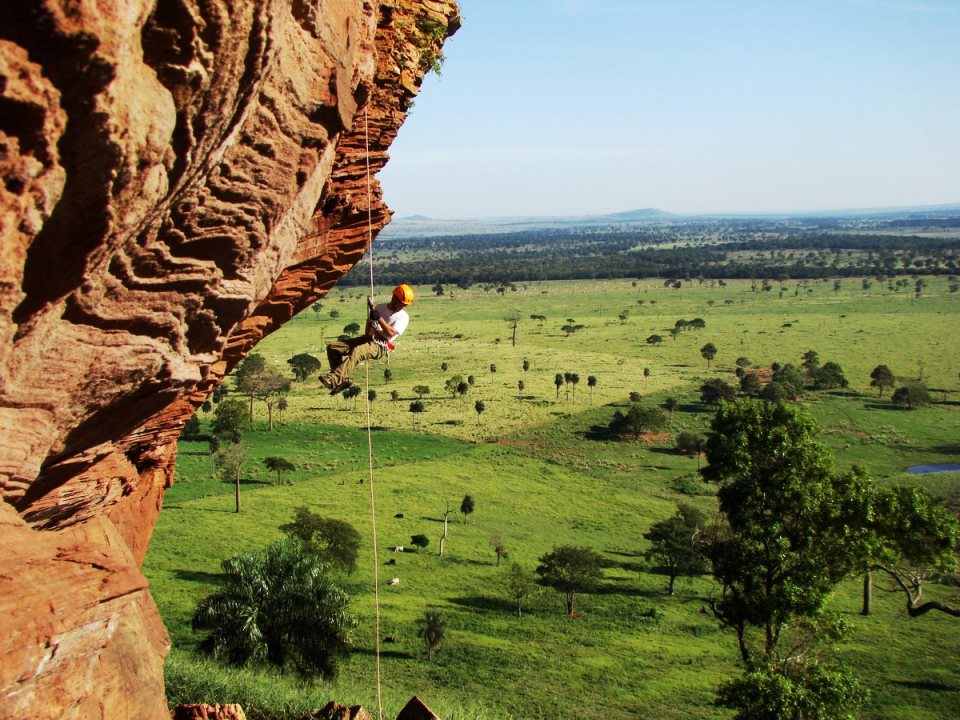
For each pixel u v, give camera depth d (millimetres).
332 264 12961
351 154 12102
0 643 5129
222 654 28625
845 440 103938
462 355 172500
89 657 5938
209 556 58156
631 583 60969
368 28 10703
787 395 123062
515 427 110688
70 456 8125
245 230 8031
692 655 46750
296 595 29531
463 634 48250
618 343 186500
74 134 5098
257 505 74688
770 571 26297
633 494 84438
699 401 126000
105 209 5688
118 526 11430
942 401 125438
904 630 49875
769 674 24734
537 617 53375
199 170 6777
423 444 101875
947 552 25438
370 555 63781
